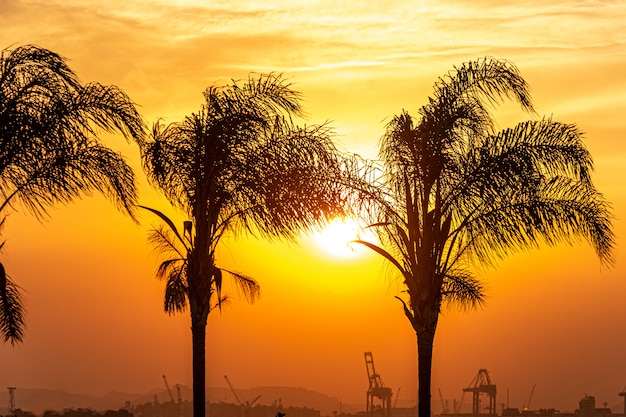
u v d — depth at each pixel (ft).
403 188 130.31
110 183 103.60
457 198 128.77
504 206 128.16
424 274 129.59
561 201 126.93
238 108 123.65
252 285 125.70
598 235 125.49
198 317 122.52
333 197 122.42
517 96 129.70
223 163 122.72
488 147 127.75
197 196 123.54
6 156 99.86
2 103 99.66
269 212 122.72
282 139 124.36
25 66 100.68
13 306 104.37
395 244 130.72
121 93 104.73
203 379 122.42
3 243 102.37
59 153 102.32
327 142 124.57
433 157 128.36
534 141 127.65
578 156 126.52
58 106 100.68
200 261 123.13
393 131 130.31
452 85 130.93
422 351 129.39
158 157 122.42
